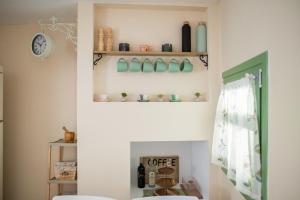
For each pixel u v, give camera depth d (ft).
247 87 4.69
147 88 7.40
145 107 6.89
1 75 7.54
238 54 5.62
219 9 6.99
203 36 7.14
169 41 7.47
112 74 7.32
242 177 4.77
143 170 8.02
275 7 4.07
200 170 7.59
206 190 7.06
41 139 8.33
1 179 7.62
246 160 4.67
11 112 8.30
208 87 7.09
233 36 5.93
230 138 5.51
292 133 3.79
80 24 6.81
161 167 8.23
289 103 3.80
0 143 7.54
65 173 7.21
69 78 8.34
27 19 7.89
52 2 6.71
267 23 4.31
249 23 5.02
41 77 8.31
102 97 6.96
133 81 7.38
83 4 6.81
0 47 8.31
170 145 8.33
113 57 7.33
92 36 6.84
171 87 7.44
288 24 3.77
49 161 7.48
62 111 8.32
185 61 7.14
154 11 7.45
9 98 8.30
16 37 8.34
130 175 7.55
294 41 3.67
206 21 7.34
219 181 6.88
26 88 8.30
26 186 8.30
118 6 7.15
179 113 6.95
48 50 7.21
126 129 6.86
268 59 4.24
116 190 6.83
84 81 6.80
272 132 4.09
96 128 6.81
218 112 6.34
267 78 4.23
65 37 8.32
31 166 8.33
